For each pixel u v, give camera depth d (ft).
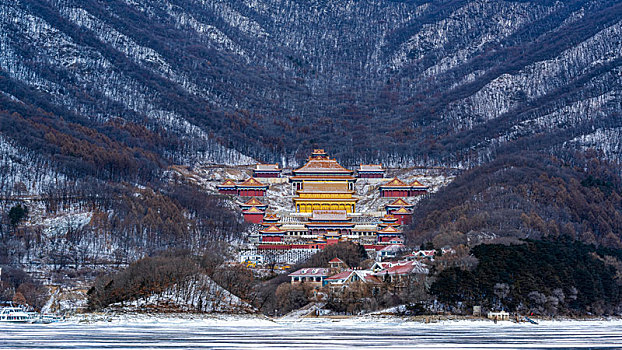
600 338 579.07
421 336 589.32
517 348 511.81
